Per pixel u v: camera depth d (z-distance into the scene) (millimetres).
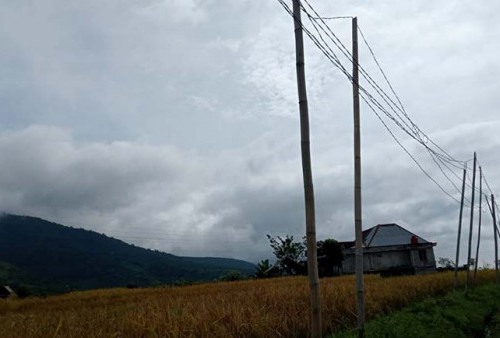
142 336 12141
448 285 34312
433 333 15266
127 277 161500
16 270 138000
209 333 12102
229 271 72688
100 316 15117
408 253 64250
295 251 82875
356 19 16062
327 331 15453
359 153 15070
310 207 8977
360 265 14336
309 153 9102
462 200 32375
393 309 21109
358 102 15383
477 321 20688
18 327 14180
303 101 9227
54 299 39156
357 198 14781
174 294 34219
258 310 14328
